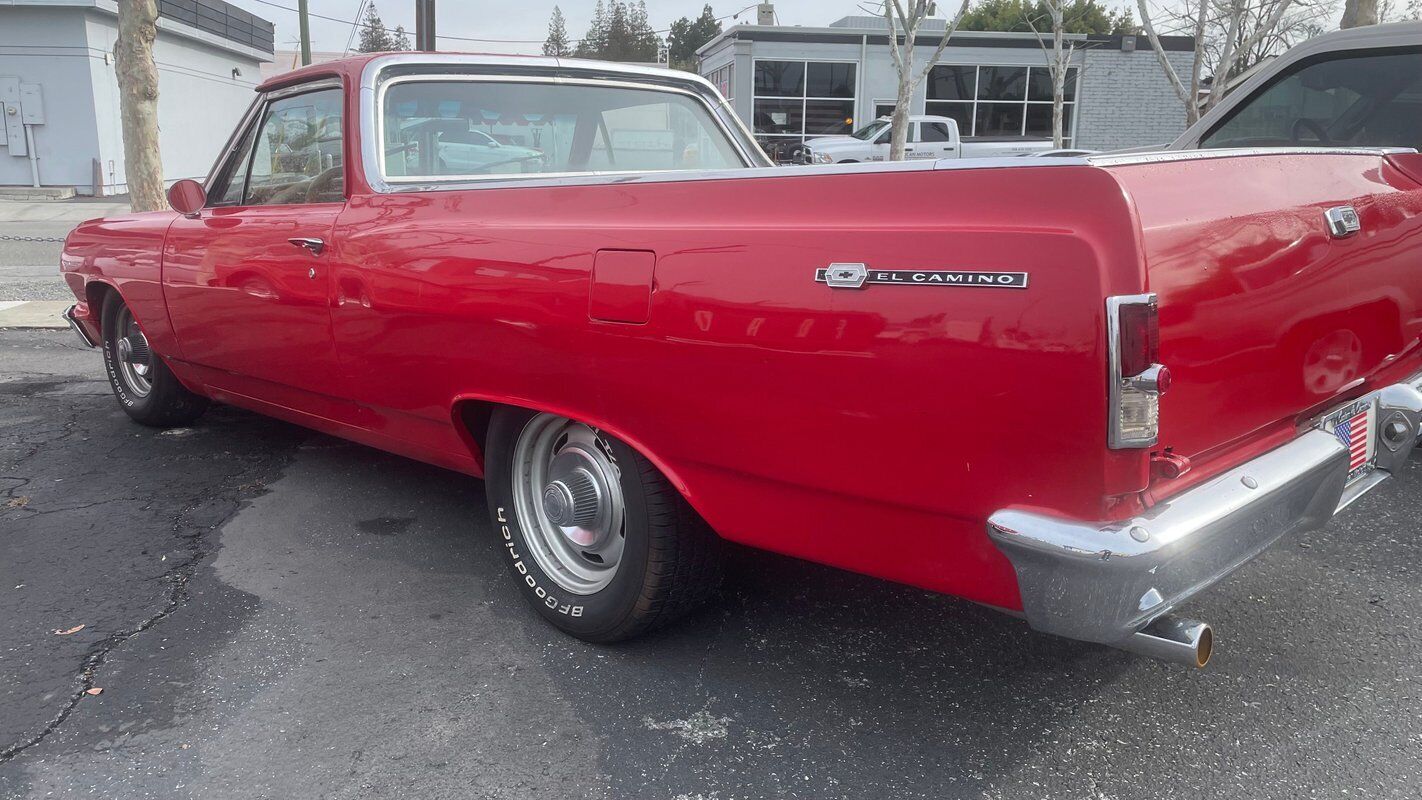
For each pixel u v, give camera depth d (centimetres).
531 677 278
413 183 349
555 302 263
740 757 242
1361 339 265
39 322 848
